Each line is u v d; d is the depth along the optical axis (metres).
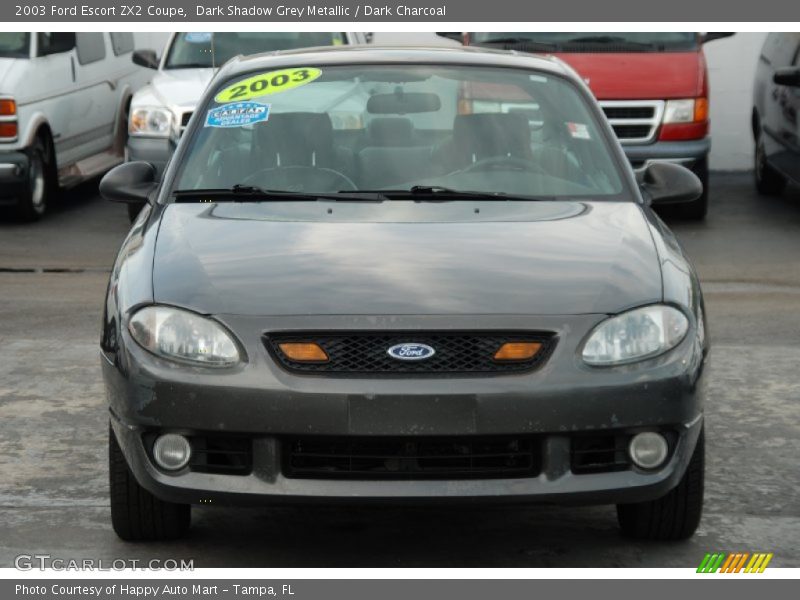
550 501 4.01
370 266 4.29
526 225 4.70
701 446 4.38
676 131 11.34
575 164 5.26
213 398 3.98
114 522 4.45
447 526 4.73
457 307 4.07
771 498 5.03
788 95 11.73
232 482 4.02
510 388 3.96
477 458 4.04
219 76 5.69
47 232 11.28
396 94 5.49
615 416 4.01
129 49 14.20
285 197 5.00
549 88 5.60
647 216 4.94
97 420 6.03
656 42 11.73
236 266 4.31
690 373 4.12
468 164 5.23
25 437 5.77
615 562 4.36
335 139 5.32
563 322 4.06
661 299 4.21
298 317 4.04
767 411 6.19
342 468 4.03
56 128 11.93
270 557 4.40
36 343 7.45
